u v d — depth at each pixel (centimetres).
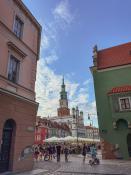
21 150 1515
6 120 1378
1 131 1298
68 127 10412
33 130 1730
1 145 1333
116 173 1448
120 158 2459
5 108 1355
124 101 2562
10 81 1472
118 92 2608
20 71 1638
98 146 6600
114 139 2562
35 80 1903
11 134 1460
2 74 1391
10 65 1538
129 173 1434
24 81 1694
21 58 1669
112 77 2867
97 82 2941
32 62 1883
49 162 2436
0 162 1309
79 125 11338
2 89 1318
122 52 3098
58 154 2547
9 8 1559
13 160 1402
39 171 1542
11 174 1324
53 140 4056
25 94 1681
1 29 1422
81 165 2061
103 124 2695
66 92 13750
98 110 2794
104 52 3278
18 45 1641
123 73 2820
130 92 2541
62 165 2086
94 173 1485
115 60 3017
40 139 6481
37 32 2066
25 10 1795
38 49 2084
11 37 1544
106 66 2961
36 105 1827
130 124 2447
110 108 2672
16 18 1683
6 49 1465
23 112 1595
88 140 4769
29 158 1611
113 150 2525
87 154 3756
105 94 2828
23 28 1758
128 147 2483
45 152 2895
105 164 2052
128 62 2841
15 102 1488
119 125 2580
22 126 1561
